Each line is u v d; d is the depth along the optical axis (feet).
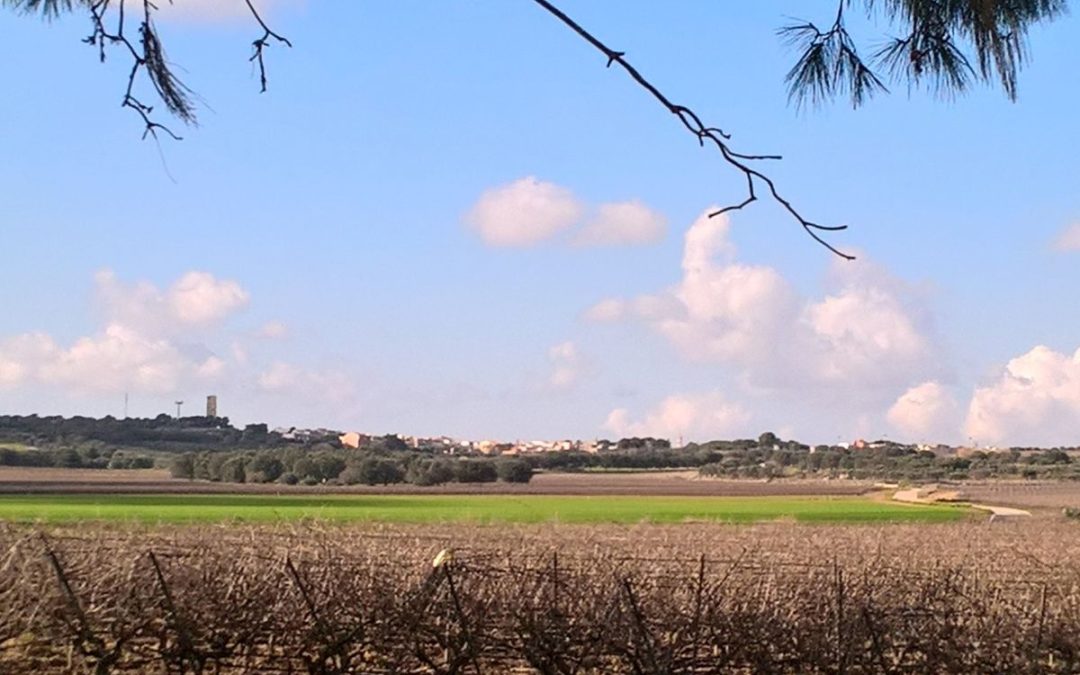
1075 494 239.09
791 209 13.10
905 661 40.83
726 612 39.88
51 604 38.52
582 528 105.40
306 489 234.58
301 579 40.01
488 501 200.23
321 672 39.01
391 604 39.27
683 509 182.80
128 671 40.42
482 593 39.73
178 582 39.65
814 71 14.14
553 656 38.55
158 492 202.39
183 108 13.43
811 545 79.92
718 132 13.03
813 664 39.60
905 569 46.03
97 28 13.23
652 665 37.96
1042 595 43.34
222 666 40.09
